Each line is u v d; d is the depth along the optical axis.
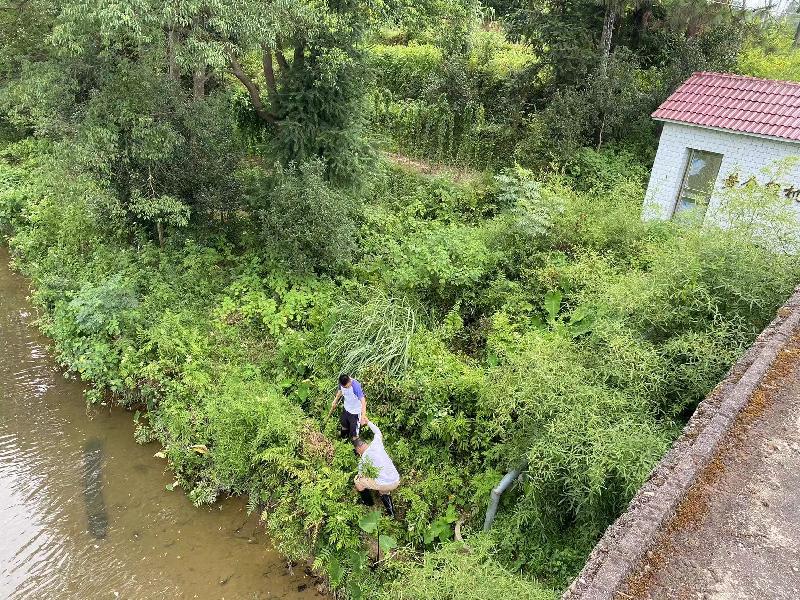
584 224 9.72
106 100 9.39
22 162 15.64
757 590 3.27
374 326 8.33
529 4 14.75
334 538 6.32
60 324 9.60
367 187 12.16
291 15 9.19
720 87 11.78
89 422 8.44
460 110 15.16
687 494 3.88
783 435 4.39
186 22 8.16
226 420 7.33
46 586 6.16
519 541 5.77
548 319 8.55
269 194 10.34
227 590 6.24
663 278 6.78
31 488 7.32
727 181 10.17
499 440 6.93
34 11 12.41
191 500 7.30
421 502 6.65
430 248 9.72
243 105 13.82
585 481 5.12
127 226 11.16
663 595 3.22
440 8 10.67
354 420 7.03
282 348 8.55
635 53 14.62
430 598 4.68
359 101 11.57
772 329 5.62
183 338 8.89
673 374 5.93
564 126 13.38
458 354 8.38
